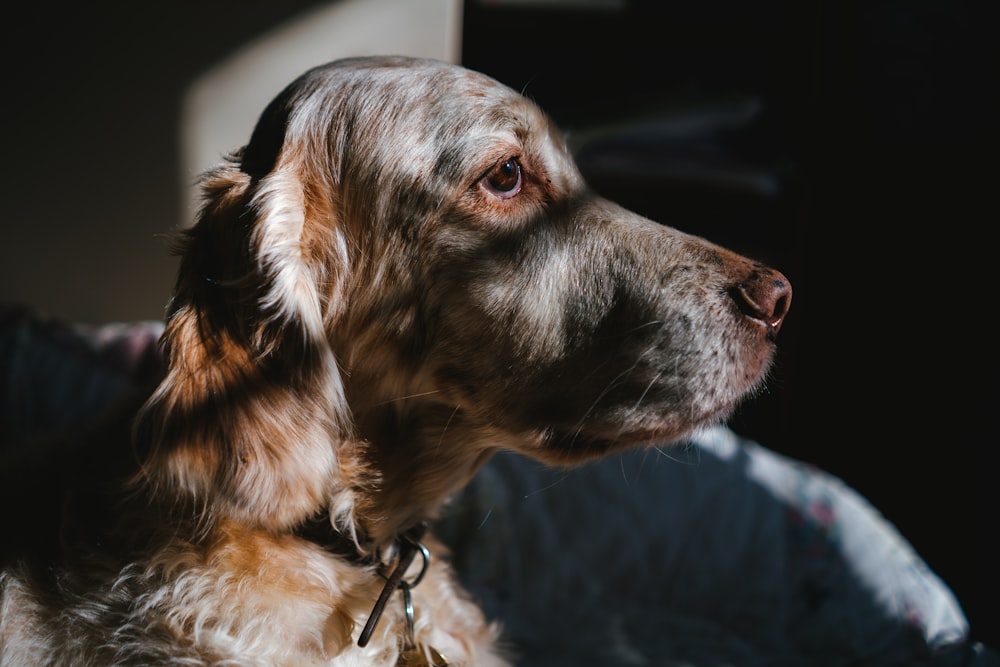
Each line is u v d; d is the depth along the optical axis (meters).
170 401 0.52
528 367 0.54
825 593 0.77
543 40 1.34
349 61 0.57
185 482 0.51
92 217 0.87
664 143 1.29
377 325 0.55
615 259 0.54
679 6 1.34
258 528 0.54
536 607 0.81
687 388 0.54
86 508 0.56
